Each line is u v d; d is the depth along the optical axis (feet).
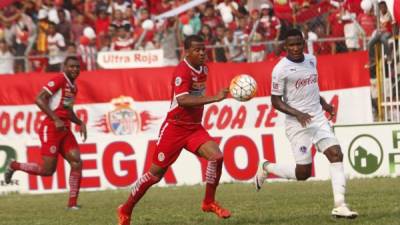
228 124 137.18
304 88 79.82
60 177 138.00
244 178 136.67
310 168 82.43
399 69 136.05
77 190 107.45
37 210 105.81
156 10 189.06
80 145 138.21
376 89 139.33
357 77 137.69
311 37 154.51
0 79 139.54
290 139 81.87
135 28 175.63
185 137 77.71
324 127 79.77
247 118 136.98
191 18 169.07
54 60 153.89
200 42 75.82
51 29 169.89
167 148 77.41
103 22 183.11
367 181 126.00
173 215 91.25
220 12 176.96
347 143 133.49
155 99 139.03
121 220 78.54
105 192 131.23
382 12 142.72
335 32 154.92
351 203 94.12
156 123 138.72
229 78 138.10
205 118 137.69
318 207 92.22
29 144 138.82
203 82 77.56
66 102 108.58
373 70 140.97
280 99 80.12
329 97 138.41
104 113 139.13
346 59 138.00
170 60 161.38
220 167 78.23
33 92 139.44
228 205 99.71
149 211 96.89
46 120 108.78
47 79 139.54
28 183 138.31
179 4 189.37
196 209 97.09
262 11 163.32
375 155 132.77
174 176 137.39
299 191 115.85
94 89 139.44
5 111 139.13
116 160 138.51
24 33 174.91
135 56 144.56
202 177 137.08
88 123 139.03
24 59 150.71
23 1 182.29
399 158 132.05
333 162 78.38
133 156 138.31
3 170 138.62
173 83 76.95
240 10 175.63
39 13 178.19
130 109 139.03
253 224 79.20
